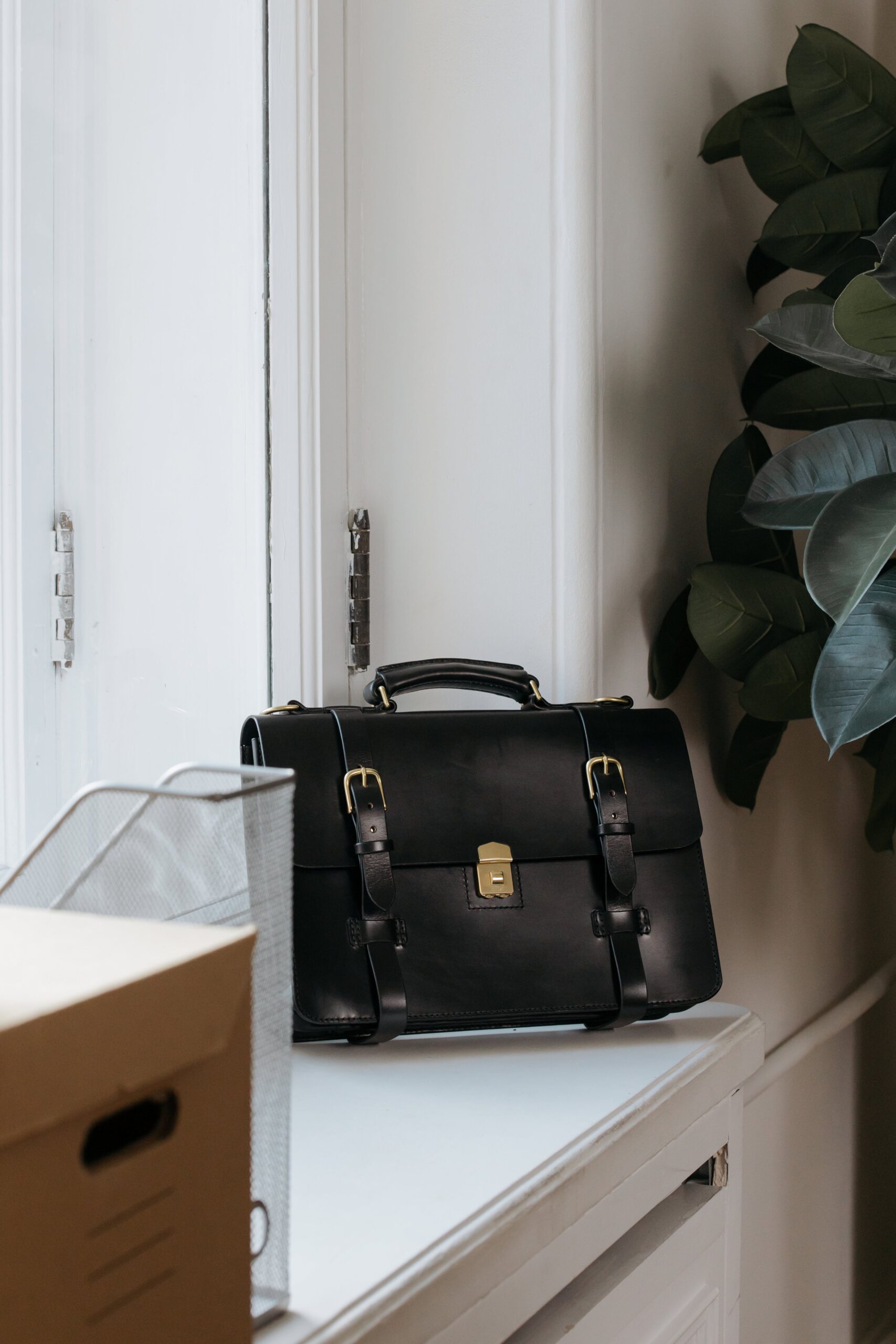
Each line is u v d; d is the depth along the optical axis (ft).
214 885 1.46
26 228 2.65
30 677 2.71
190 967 1.13
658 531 3.64
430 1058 2.44
